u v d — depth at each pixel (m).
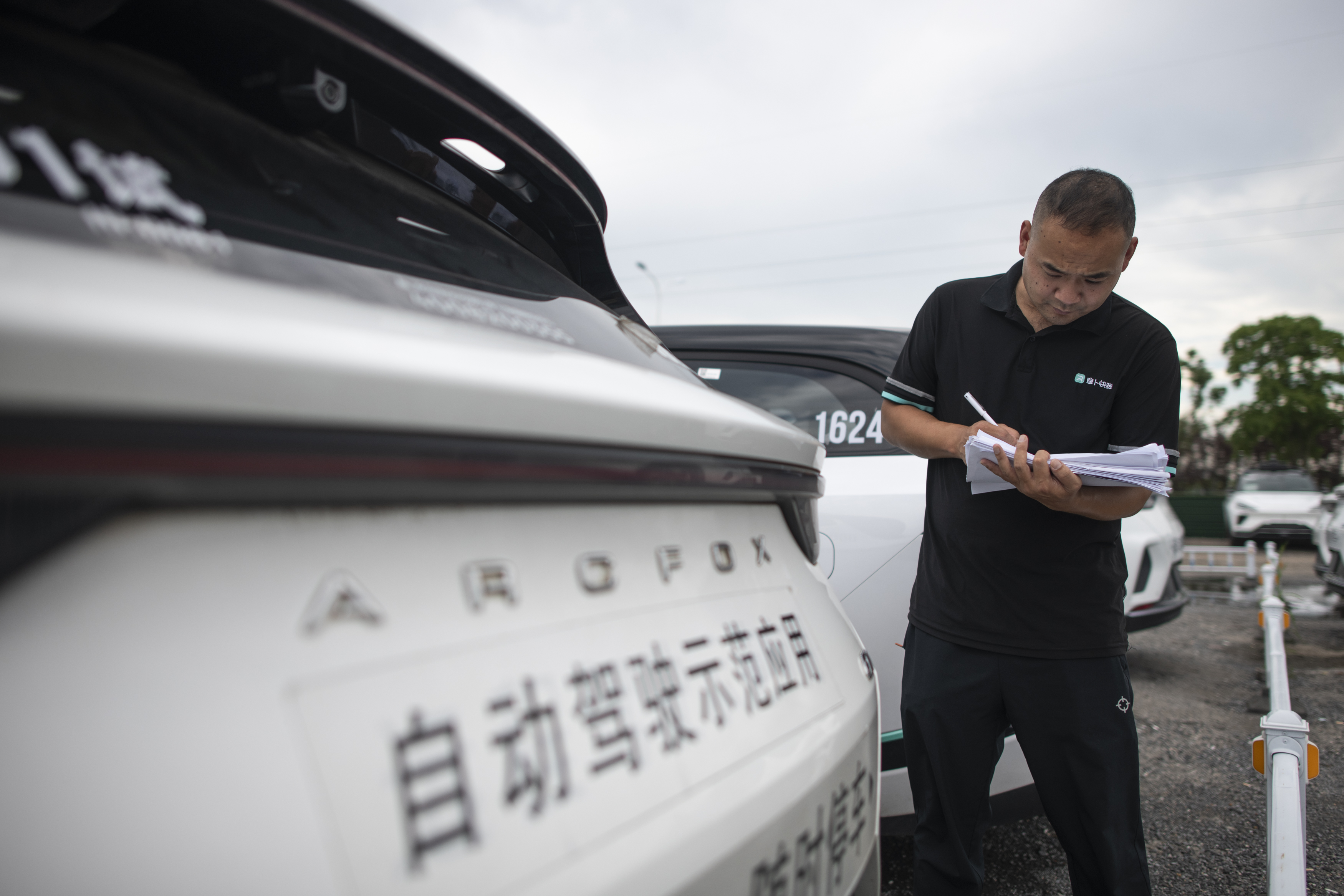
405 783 0.56
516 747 0.64
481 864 0.59
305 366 0.53
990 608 1.77
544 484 0.71
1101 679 1.73
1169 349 1.72
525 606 0.70
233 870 0.48
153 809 0.47
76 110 0.69
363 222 0.90
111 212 0.62
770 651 0.99
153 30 0.81
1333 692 4.35
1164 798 2.92
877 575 2.22
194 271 0.59
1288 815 1.73
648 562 0.86
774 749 0.90
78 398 0.45
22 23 0.73
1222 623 6.57
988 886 2.28
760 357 2.75
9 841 0.44
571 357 0.87
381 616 0.60
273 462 0.53
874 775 1.16
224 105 0.86
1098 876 1.77
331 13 0.89
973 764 1.82
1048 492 1.53
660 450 0.84
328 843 0.52
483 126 1.14
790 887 0.87
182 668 0.50
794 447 1.15
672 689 0.81
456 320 0.81
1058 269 1.60
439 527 0.66
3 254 0.48
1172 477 1.73
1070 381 1.75
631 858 0.68
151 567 0.51
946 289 1.95
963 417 1.86
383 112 1.09
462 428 0.63
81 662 0.47
